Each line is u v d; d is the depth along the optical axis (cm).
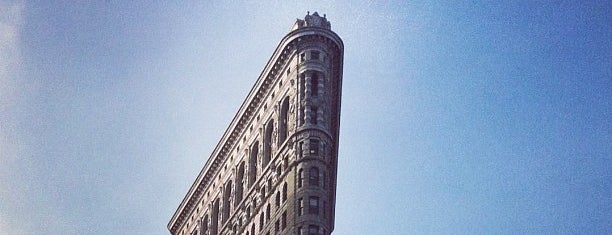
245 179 14700
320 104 13475
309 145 13050
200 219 16188
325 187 12838
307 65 13762
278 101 14200
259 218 13662
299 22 14488
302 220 12381
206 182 16362
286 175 13125
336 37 14100
